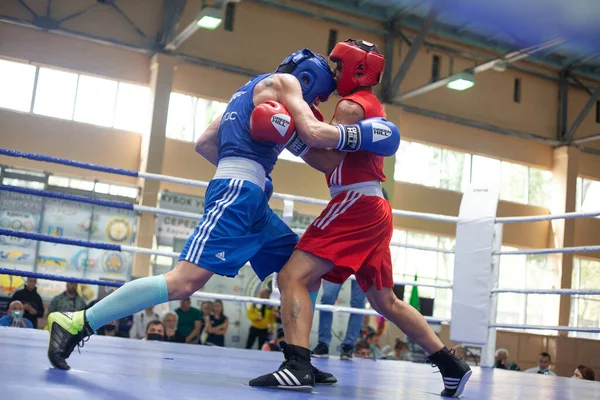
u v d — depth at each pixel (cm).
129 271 1071
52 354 204
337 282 235
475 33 1370
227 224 215
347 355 464
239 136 225
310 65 237
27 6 1090
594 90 1532
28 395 151
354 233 229
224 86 1217
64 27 1111
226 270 213
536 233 1447
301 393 210
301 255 229
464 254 461
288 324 223
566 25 1253
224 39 1218
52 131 1115
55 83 1131
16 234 356
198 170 1188
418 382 298
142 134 1166
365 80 240
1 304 962
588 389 345
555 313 1396
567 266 1415
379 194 239
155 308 859
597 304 1498
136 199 1124
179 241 1113
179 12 1116
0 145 1084
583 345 1295
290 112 220
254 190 221
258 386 215
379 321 1105
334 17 1288
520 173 1464
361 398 214
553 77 1479
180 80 1184
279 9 1261
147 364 255
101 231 1073
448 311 1377
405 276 1349
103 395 162
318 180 1260
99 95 1157
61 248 1034
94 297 1031
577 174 1474
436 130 1363
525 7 1214
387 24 1332
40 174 1071
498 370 441
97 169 388
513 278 1441
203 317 880
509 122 1433
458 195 1387
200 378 224
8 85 1105
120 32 1148
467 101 1393
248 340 934
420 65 1357
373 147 224
